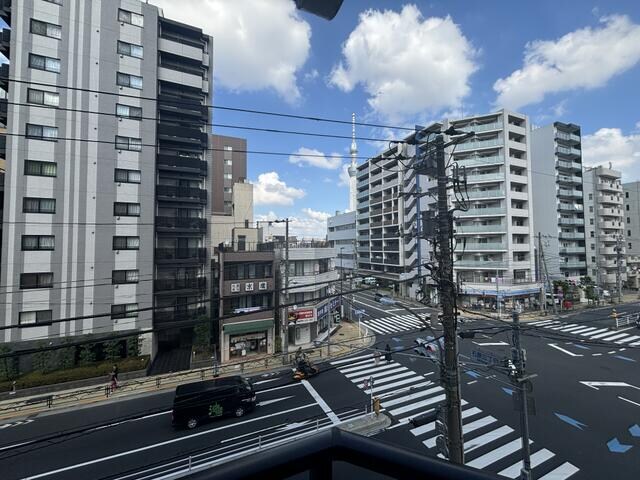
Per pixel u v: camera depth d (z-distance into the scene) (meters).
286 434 12.24
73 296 19.17
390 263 47.72
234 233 30.59
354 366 19.83
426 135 8.05
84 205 19.73
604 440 11.02
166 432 12.70
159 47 23.23
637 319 27.38
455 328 7.25
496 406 13.70
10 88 18.48
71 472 10.36
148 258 21.19
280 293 23.89
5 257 17.91
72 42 19.94
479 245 36.16
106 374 17.70
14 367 17.11
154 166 21.89
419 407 14.09
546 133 41.47
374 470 0.89
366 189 57.38
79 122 19.88
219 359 20.91
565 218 41.44
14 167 18.31
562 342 23.41
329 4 1.81
